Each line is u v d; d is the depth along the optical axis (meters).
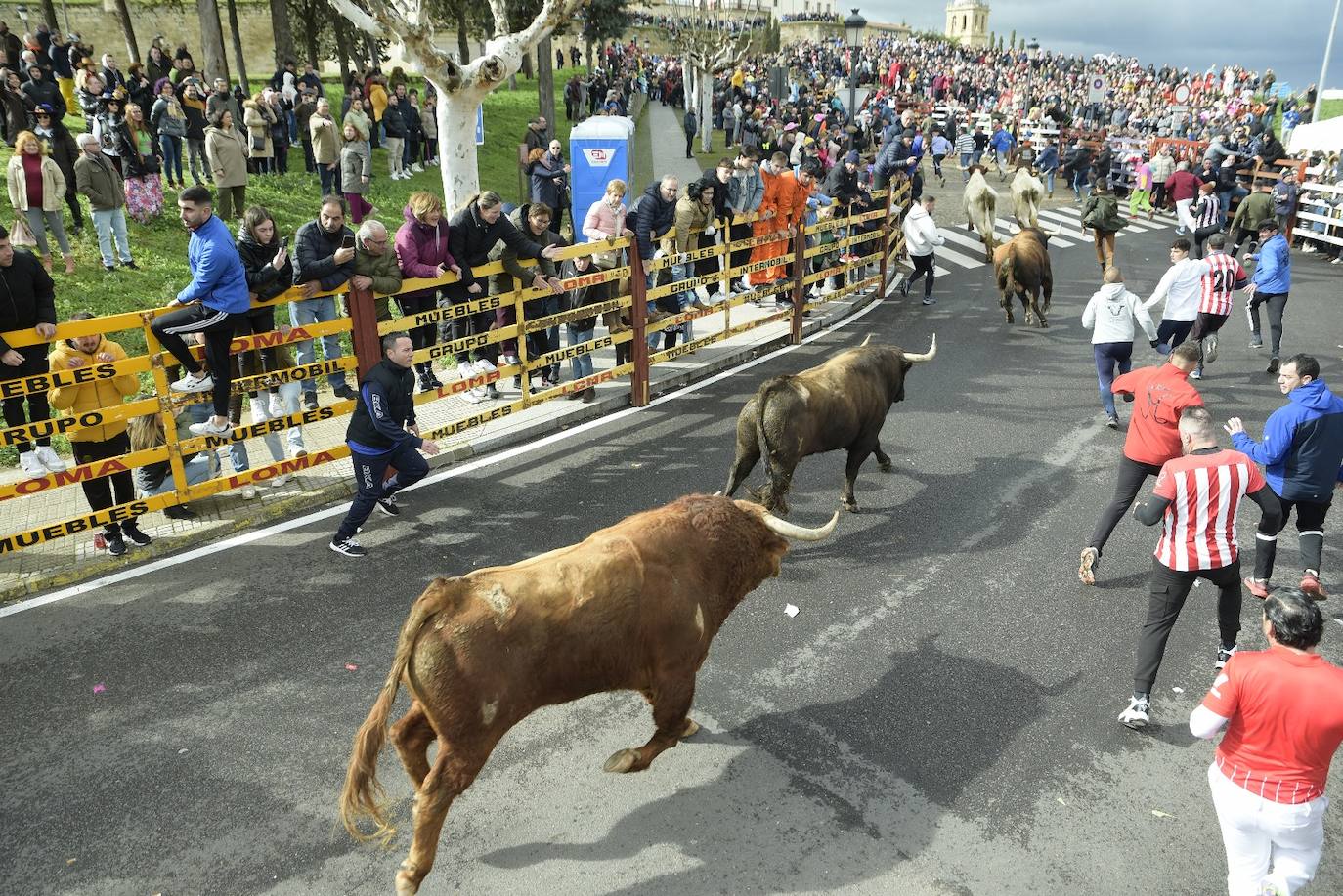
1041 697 5.38
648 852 4.24
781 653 5.77
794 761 4.83
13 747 4.84
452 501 7.78
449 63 11.41
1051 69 67.44
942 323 13.97
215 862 4.16
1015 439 9.41
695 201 10.61
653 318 10.35
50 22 26.39
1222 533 4.95
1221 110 46.41
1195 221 18.42
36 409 7.07
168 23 31.53
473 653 3.75
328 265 7.10
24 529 6.89
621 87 33.50
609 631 4.07
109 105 12.82
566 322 9.13
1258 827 3.59
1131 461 6.48
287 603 6.20
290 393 7.80
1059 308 14.98
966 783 4.70
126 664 5.52
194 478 7.20
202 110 15.00
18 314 6.29
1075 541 7.27
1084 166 26.92
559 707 5.28
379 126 20.95
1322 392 6.00
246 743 4.90
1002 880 4.11
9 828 4.32
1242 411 10.27
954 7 103.94
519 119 29.81
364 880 4.08
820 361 11.90
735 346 12.15
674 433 9.40
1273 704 3.49
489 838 4.32
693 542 4.41
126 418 6.41
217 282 6.43
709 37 30.36
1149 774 4.80
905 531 7.42
